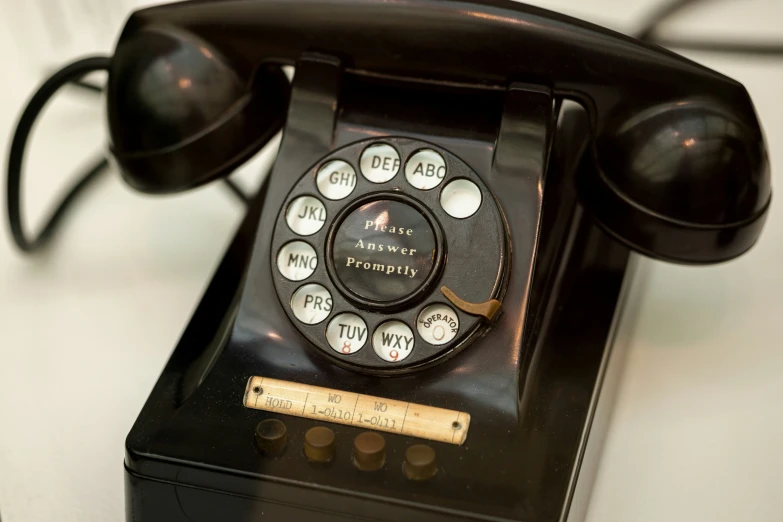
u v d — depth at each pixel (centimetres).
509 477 40
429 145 44
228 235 56
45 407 48
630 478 45
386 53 45
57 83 51
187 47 46
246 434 41
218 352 43
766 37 61
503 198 44
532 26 43
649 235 45
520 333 42
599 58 44
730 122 44
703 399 47
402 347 42
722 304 51
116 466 46
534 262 43
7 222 54
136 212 57
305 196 44
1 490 45
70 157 59
